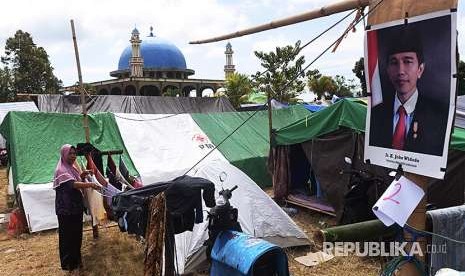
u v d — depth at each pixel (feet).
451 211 12.25
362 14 11.02
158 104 56.59
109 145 37.29
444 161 9.14
